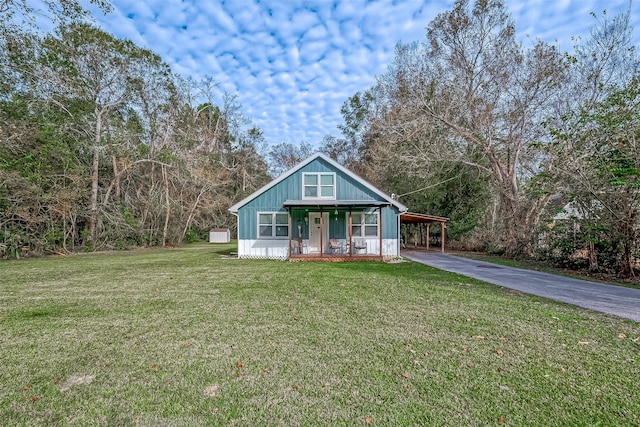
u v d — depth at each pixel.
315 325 5.12
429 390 3.18
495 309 6.04
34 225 16.89
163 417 2.78
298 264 13.28
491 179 21.61
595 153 10.49
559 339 4.50
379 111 28.14
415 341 4.44
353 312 5.86
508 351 4.10
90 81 21.84
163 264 13.28
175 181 27.70
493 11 18.14
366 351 4.11
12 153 16.47
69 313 5.84
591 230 10.41
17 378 3.45
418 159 21.77
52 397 3.09
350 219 15.04
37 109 19.02
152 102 25.62
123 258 15.95
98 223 20.77
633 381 3.34
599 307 6.20
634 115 10.12
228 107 38.72
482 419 2.72
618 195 9.47
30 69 17.61
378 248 16.05
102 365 3.75
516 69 17.50
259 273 10.66
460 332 4.79
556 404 2.94
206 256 17.05
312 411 2.85
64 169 18.28
